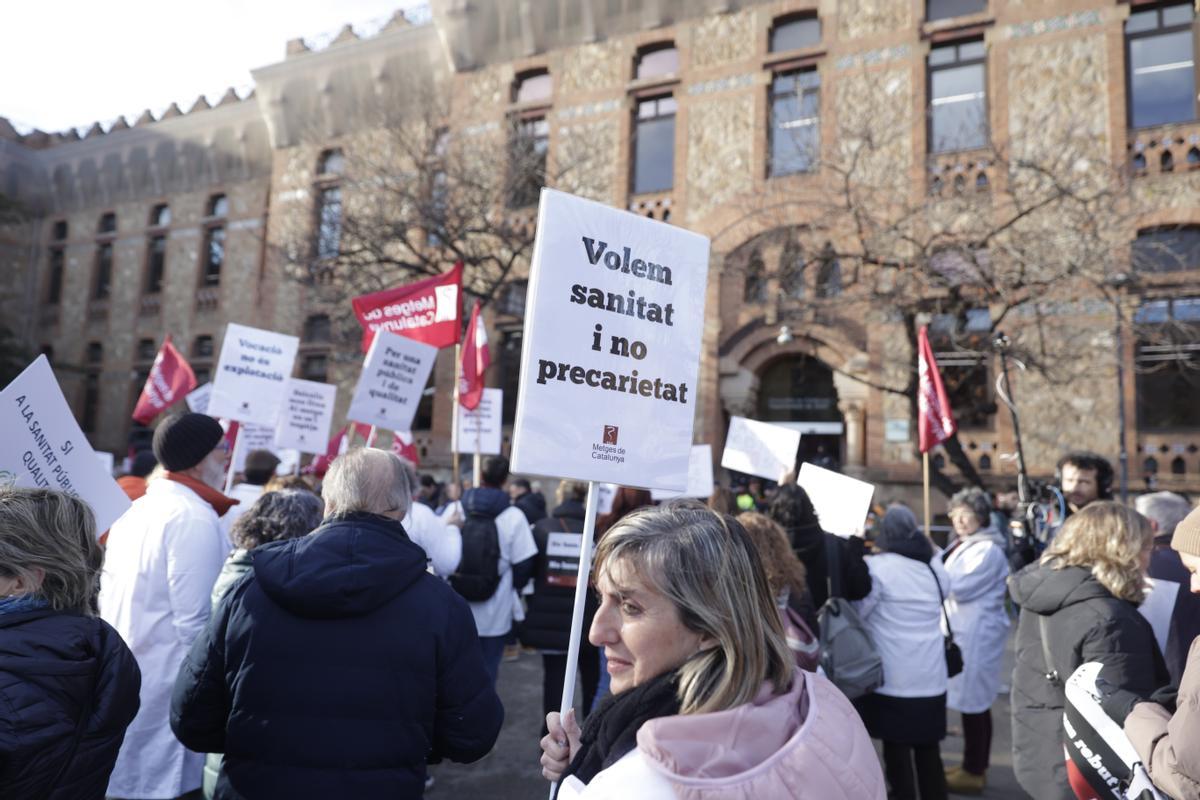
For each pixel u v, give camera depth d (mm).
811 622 3275
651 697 1177
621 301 2232
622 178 15688
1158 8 12414
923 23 13633
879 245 11109
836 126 13867
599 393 2170
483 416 7730
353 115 19016
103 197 24984
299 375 19656
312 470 7512
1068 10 12703
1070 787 2691
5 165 25344
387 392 5430
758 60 14891
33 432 2484
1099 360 11859
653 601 1239
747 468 4570
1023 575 2865
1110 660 2447
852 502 3822
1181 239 11805
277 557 2008
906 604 3701
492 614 4941
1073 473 4297
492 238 15312
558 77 16625
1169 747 1688
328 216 15586
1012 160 11094
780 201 14000
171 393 7277
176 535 2963
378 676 1942
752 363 14492
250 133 22047
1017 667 2963
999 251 10305
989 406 12797
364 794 1887
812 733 1097
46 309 25359
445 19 17266
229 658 1994
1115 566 2551
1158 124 12125
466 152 15430
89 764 1688
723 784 993
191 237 23000
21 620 1669
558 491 5812
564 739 1597
